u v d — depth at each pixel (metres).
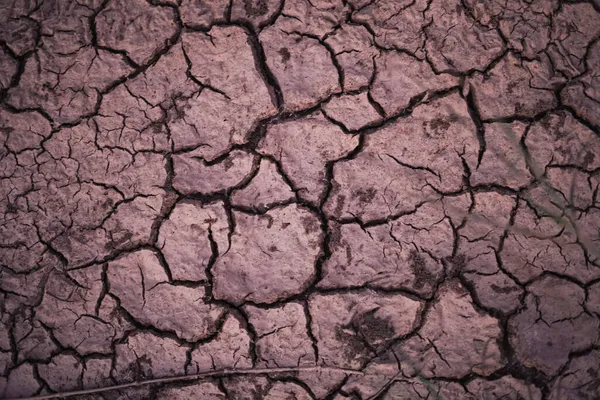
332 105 2.36
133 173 2.38
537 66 2.34
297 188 2.34
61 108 2.42
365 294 2.29
